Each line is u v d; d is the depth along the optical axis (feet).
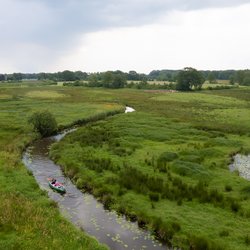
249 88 527.81
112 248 68.85
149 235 74.54
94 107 285.64
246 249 65.57
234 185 100.48
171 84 561.02
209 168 117.50
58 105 295.89
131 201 88.94
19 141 157.79
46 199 89.15
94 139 159.63
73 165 119.55
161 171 111.55
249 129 195.21
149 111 269.23
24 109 266.57
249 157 138.72
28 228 70.03
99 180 103.86
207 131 188.24
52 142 167.53
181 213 81.35
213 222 76.79
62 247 64.13
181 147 148.66
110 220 81.41
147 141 160.66
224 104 324.19
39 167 123.13
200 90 504.43
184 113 258.37
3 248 61.72
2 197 83.97
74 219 81.20
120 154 132.16
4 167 111.04
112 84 555.28
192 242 68.54
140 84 574.15
